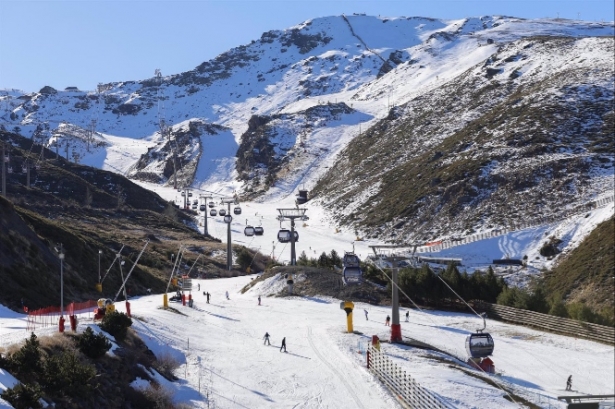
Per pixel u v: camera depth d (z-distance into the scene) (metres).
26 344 35.03
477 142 185.00
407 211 161.75
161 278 107.81
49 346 39.38
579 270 100.00
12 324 50.69
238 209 170.12
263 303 86.31
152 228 162.88
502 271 112.94
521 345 65.38
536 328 74.25
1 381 31.69
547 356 60.25
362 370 50.91
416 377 47.62
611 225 108.81
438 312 84.38
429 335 68.25
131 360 43.44
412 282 89.06
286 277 97.06
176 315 71.00
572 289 96.25
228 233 130.12
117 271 94.00
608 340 66.38
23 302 64.12
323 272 98.19
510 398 44.62
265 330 67.88
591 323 70.31
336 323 72.31
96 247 97.56
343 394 45.22
